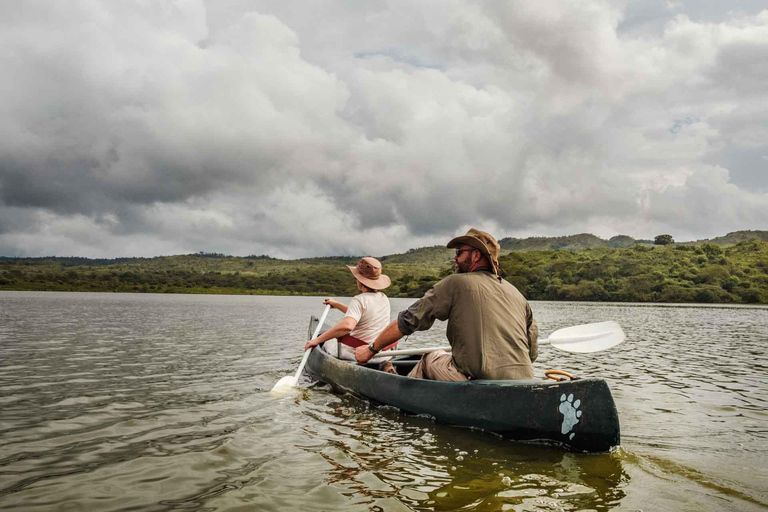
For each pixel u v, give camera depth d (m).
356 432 4.42
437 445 4.03
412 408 4.99
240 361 9.09
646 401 5.77
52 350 10.45
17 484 3.13
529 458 3.70
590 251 127.75
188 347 11.41
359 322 6.70
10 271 152.25
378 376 5.46
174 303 53.91
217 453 3.80
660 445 4.04
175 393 6.18
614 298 95.56
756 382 7.14
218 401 5.72
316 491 3.06
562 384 3.95
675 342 14.01
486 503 2.87
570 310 46.78
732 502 2.86
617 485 3.15
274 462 3.61
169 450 3.86
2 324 17.80
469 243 4.63
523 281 107.81
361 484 3.18
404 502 2.89
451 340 4.62
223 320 23.67
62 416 4.95
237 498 2.94
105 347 11.18
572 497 2.94
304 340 13.40
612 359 9.98
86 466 3.48
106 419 4.84
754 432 4.42
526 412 4.07
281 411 5.24
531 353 4.90
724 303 84.44
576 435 3.84
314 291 170.00
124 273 165.50
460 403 4.50
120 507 2.80
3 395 5.98
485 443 4.09
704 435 4.32
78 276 155.12
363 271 6.76
